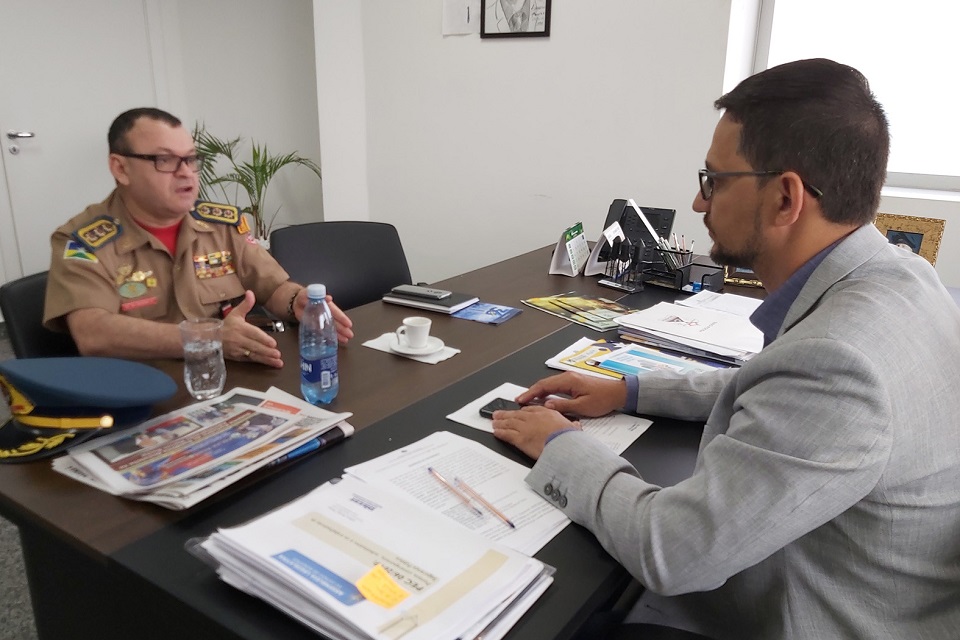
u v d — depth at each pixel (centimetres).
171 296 170
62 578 95
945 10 255
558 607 71
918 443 70
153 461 94
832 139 76
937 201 239
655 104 276
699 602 93
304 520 77
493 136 320
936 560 75
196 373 121
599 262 222
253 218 425
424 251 358
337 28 343
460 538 77
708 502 72
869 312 71
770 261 86
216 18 426
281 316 175
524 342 155
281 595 67
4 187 374
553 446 92
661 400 116
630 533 76
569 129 299
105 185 420
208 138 431
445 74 325
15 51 367
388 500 83
